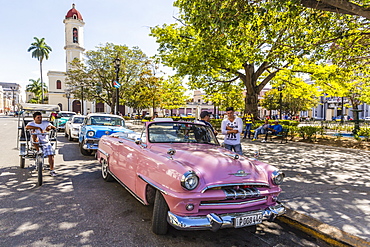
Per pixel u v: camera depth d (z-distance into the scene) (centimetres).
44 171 688
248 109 1947
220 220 284
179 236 344
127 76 3269
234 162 343
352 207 437
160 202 327
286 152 1014
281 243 337
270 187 339
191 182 285
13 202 451
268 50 1054
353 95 2302
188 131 471
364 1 778
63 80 6144
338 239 329
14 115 5884
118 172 491
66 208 430
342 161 844
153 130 441
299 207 434
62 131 1883
